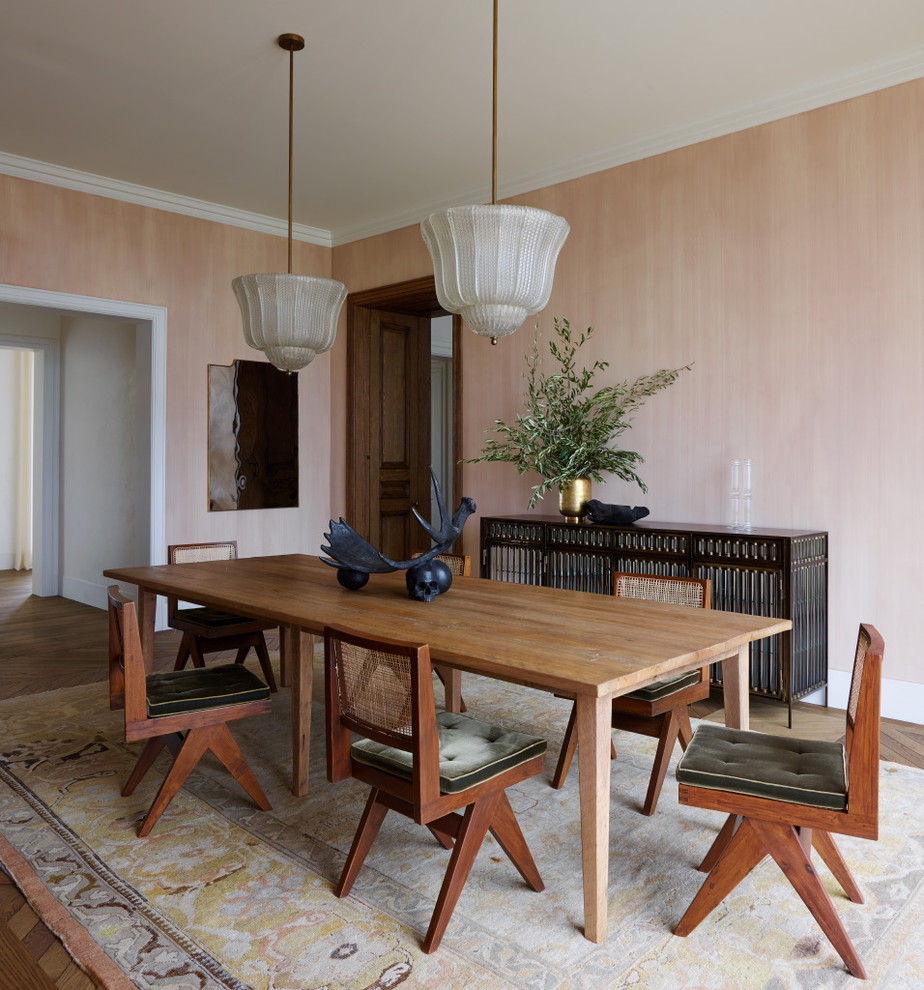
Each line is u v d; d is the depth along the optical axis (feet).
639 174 15.46
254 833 8.55
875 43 11.82
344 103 13.85
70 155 16.26
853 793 5.95
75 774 10.16
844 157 12.85
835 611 13.14
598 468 15.24
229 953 6.38
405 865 7.87
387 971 6.15
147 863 7.87
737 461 13.78
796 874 6.25
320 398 21.86
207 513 19.53
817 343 13.23
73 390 23.48
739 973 6.13
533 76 12.85
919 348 12.16
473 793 6.59
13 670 15.29
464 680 14.71
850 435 12.91
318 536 21.88
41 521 24.07
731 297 14.25
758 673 12.44
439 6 10.87
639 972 6.15
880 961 6.26
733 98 13.62
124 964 6.22
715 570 12.92
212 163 16.69
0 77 13.00
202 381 19.39
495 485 18.22
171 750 8.95
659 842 8.39
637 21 11.21
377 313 21.68
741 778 6.35
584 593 10.14
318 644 17.44
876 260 12.56
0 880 7.58
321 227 21.35
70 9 11.03
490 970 6.17
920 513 12.21
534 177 17.07
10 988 5.96
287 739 11.55
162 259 18.60
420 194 18.60
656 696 8.73
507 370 17.89
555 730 11.81
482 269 8.46
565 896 7.30
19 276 16.46
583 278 16.40
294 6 10.92
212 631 12.30
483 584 10.94
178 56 12.29
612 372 15.96
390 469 22.18
